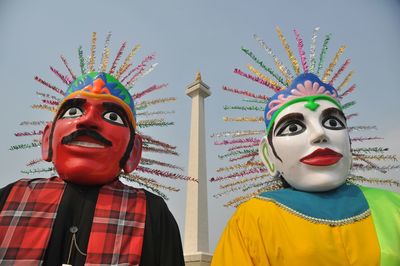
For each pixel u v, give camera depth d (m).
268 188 3.09
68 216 2.26
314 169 2.47
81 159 2.35
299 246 2.11
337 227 2.21
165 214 2.50
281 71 3.30
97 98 2.53
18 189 2.30
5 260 2.00
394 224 2.18
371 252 2.09
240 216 2.46
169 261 2.30
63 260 2.11
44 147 2.64
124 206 2.37
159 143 3.31
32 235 2.11
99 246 2.14
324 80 3.27
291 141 2.57
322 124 2.61
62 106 2.56
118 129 2.53
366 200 2.39
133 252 2.17
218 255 2.36
